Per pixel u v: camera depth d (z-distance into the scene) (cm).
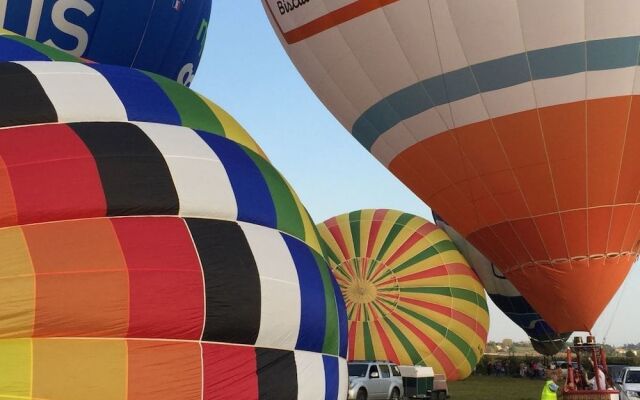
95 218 656
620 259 1369
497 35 1280
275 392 690
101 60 1195
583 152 1309
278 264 730
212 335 660
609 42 1255
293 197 836
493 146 1345
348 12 1383
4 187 634
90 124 716
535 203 1354
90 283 615
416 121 1410
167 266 652
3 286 590
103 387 598
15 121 687
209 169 739
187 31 1314
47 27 1121
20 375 577
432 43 1323
